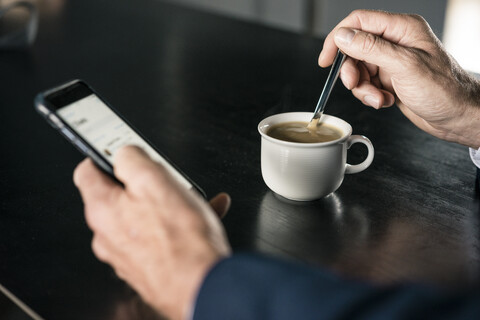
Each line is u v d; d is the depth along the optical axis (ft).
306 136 2.66
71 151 3.31
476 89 3.02
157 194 1.73
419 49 2.93
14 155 3.26
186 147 3.33
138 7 7.20
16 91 4.46
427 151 3.25
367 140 2.71
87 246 2.38
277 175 2.60
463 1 11.16
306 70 4.90
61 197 2.78
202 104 4.11
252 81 4.63
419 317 1.03
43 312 2.00
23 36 5.68
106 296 2.07
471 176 2.94
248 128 3.64
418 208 2.63
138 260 1.71
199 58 5.28
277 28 6.25
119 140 2.26
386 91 3.30
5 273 2.21
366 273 2.17
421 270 2.19
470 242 2.36
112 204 1.83
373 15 3.04
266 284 1.27
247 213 2.59
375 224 2.50
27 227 2.52
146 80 4.68
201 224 1.67
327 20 12.61
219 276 1.33
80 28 6.34
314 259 2.26
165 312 1.68
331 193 2.76
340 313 1.10
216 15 6.77
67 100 2.21
